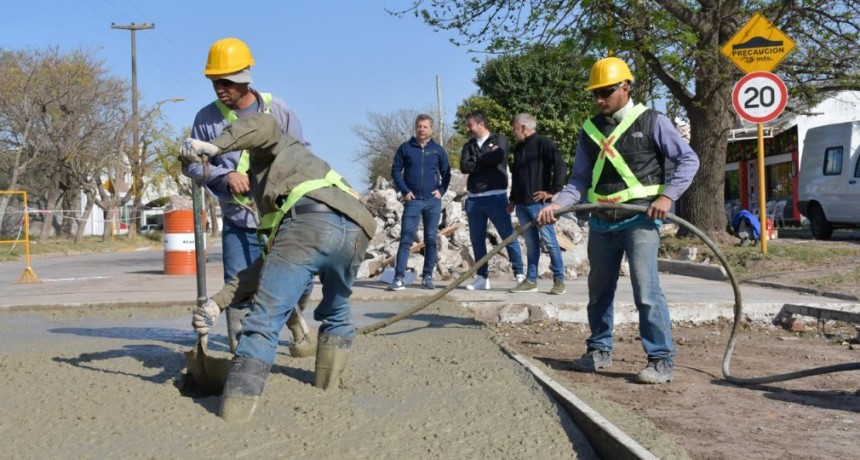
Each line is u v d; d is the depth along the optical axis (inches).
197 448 153.6
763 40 473.7
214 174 199.9
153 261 970.7
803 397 214.7
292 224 173.9
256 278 186.9
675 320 343.0
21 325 310.5
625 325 332.2
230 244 216.1
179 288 465.7
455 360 221.6
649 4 601.9
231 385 169.6
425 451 154.3
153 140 1766.7
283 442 157.3
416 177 403.9
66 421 168.6
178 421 167.8
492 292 385.4
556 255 371.9
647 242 223.9
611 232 229.8
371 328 243.9
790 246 560.7
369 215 181.2
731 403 206.2
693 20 588.7
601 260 235.1
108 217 1724.9
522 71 1378.0
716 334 319.6
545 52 636.7
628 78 224.2
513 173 381.4
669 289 413.7
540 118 1359.5
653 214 217.5
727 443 170.2
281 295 171.9
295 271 172.7
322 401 182.9
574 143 1358.3
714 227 628.7
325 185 176.2
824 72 674.8
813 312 330.3
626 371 242.4
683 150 219.5
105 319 325.4
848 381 233.9
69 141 1536.7
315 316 193.0
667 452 146.7
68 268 835.4
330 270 179.8
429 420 170.6
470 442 159.2
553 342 295.3
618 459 151.3
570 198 234.2
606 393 214.5
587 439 165.0
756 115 480.1
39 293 452.4
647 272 223.9
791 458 160.6
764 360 265.9
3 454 151.0
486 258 236.5
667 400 207.6
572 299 353.7
